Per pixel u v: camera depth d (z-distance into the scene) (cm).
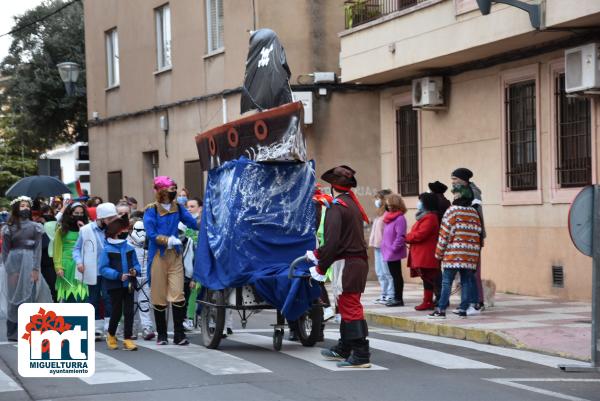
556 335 1125
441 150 1812
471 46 1545
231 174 1070
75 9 3478
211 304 1073
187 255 1230
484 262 1695
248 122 1091
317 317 1067
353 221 939
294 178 1083
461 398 782
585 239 923
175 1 2391
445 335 1219
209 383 848
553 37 1464
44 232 1270
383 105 2005
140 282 1190
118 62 2745
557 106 1520
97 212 1116
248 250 1049
